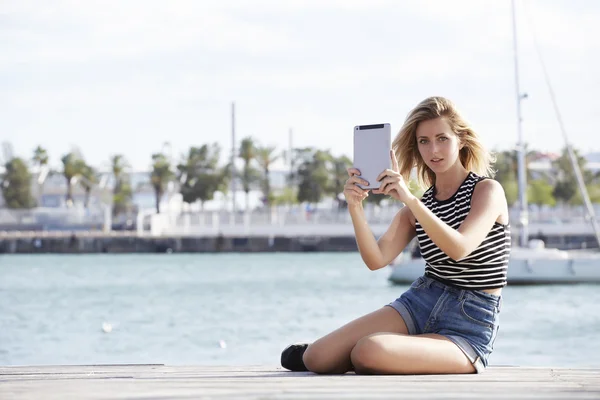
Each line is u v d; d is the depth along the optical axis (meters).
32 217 77.31
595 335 17.02
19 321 21.42
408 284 31.36
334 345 4.24
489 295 4.22
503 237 4.21
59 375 4.51
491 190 4.12
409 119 4.27
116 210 89.19
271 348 15.49
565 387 3.58
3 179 87.94
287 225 68.88
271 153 87.38
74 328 19.62
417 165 4.45
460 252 3.94
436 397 3.18
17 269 49.06
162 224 71.00
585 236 59.16
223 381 3.88
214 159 87.88
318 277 39.16
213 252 68.25
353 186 4.08
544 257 28.69
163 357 14.35
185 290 31.98
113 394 3.35
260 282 36.03
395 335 4.09
